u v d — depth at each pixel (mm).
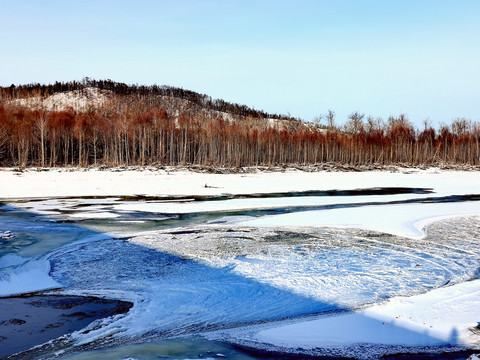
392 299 10305
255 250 15570
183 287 11422
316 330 8555
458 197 33938
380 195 34656
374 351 7641
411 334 8305
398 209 26391
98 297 10688
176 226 20266
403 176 57875
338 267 13344
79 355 7512
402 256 14875
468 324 8734
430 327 8617
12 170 51969
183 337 8336
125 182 40469
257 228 19922
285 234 18578
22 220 21391
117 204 27391
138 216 22922
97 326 8898
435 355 7453
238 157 73312
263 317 9375
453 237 18438
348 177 54250
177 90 174875
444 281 12055
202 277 12297
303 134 90875
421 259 14492
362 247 16219
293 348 7801
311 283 11711
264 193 34969
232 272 12750
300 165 76500
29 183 38000
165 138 83000
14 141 66438
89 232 18672
